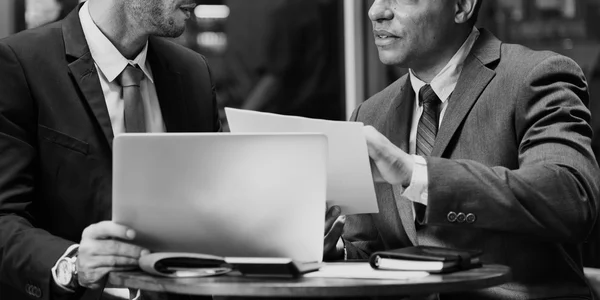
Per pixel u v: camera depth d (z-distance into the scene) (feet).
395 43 7.93
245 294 5.54
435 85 8.03
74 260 6.76
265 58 13.75
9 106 7.63
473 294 7.32
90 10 8.06
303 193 6.12
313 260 6.30
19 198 7.50
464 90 7.79
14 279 7.12
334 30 13.87
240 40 13.67
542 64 7.61
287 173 6.09
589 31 12.69
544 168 6.88
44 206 7.76
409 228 7.79
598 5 12.64
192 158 6.06
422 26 7.84
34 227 7.43
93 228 6.31
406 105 8.21
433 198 6.69
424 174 6.72
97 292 6.57
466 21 8.03
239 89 13.70
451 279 5.72
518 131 7.53
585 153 7.14
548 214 6.77
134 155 6.03
